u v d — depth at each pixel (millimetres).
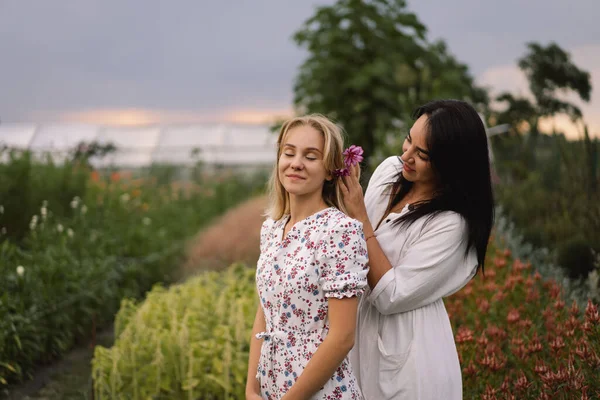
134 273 6977
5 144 7555
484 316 3742
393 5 14016
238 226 8078
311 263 1973
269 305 2070
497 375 2953
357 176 2186
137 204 9586
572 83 12812
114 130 29984
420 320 2186
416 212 2203
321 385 1942
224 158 29156
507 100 13773
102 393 3611
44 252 5988
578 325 3082
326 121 2104
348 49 13086
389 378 2184
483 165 2178
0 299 4598
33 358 4918
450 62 14711
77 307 5543
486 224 2191
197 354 3523
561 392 2617
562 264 4895
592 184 5895
